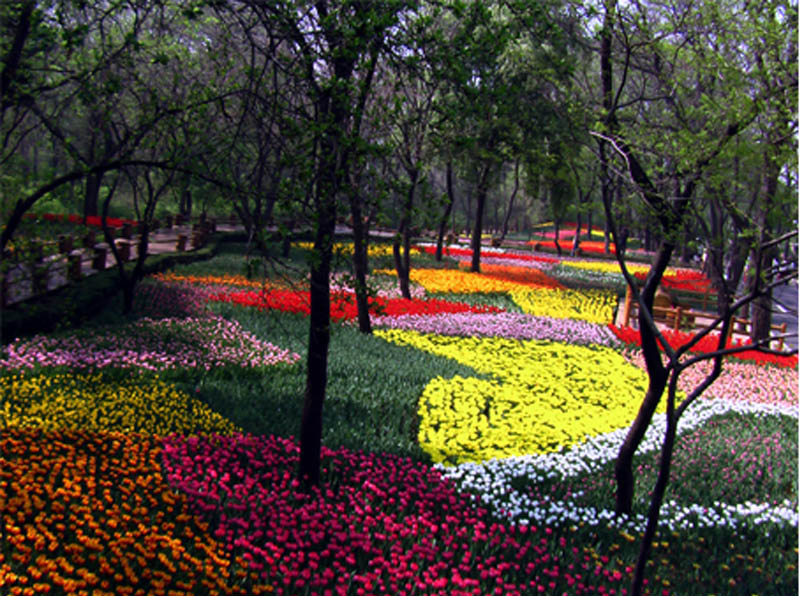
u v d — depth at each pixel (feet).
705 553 24.72
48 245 23.40
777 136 20.62
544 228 250.37
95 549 18.40
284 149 18.08
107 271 58.29
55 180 18.20
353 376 40.70
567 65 25.12
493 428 36.09
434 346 53.78
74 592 16.47
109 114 26.61
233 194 18.12
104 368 36.47
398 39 18.93
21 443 24.35
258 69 19.47
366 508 23.53
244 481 25.04
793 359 59.00
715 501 28.78
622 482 26.71
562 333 62.39
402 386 40.88
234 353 42.60
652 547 25.02
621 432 37.14
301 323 54.60
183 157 18.31
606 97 25.48
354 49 17.75
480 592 19.51
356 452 29.58
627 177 21.74
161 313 51.75
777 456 34.86
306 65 18.43
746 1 21.22
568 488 28.94
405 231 69.05
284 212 18.43
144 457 25.57
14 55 19.95
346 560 20.33
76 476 22.17
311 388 25.11
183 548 19.10
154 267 67.15
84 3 21.12
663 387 25.64
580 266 125.29
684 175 22.40
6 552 17.60
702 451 34.71
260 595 18.22
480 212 97.76
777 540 26.18
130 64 21.50
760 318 58.54
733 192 21.62
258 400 35.29
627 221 23.67
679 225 22.06
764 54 21.04
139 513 21.13
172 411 31.24
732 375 52.60
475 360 50.70
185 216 121.39
